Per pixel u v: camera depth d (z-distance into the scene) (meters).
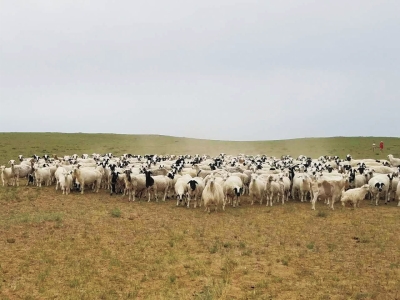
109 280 12.67
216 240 16.97
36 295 11.45
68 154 62.34
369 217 21.52
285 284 12.33
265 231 18.58
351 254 15.23
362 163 37.19
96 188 29.91
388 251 15.52
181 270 13.56
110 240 16.83
